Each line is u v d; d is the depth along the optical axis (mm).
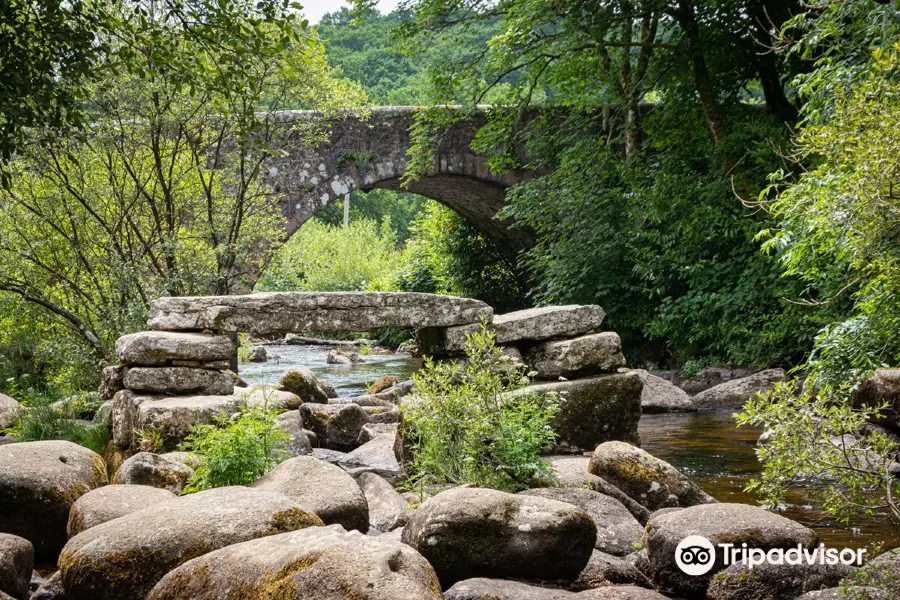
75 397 8906
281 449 6273
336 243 37656
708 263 16922
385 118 19906
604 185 19469
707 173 18625
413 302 7957
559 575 4289
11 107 6594
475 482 5762
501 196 22781
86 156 11461
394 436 8117
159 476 5707
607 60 18703
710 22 16703
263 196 13711
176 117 11672
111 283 11406
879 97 4324
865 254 4871
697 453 8781
